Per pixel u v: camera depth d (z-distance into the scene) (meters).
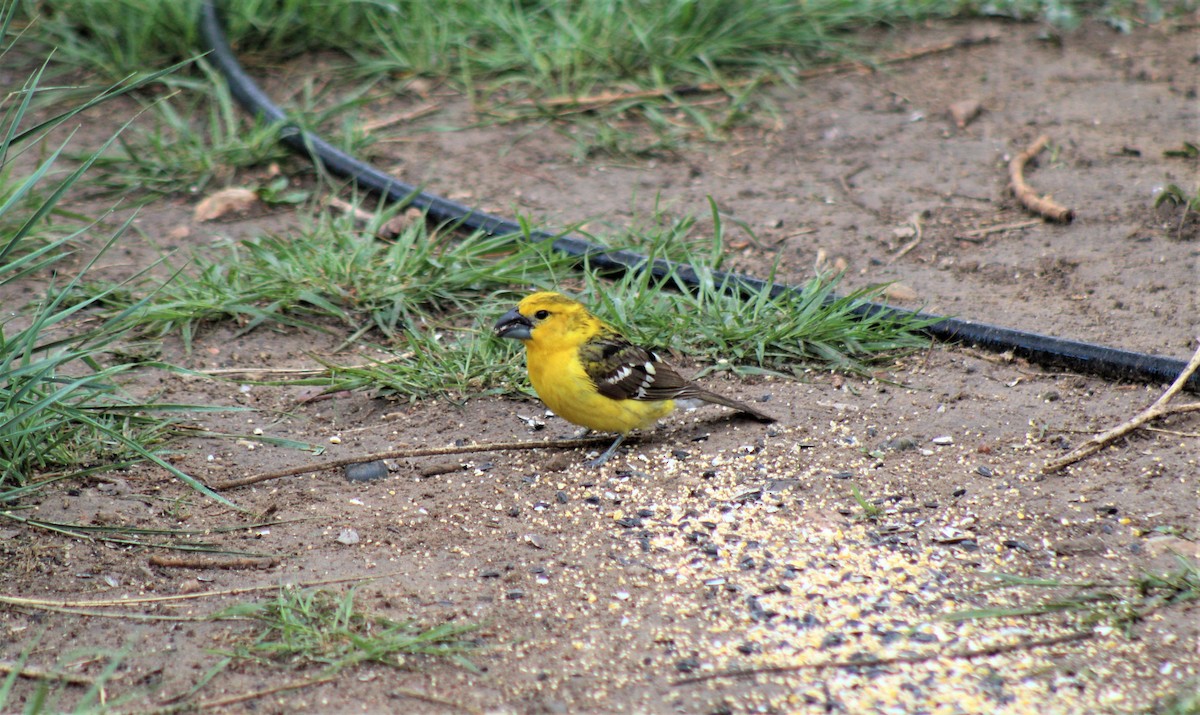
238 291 12.72
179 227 14.63
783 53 19.73
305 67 18.73
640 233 14.16
